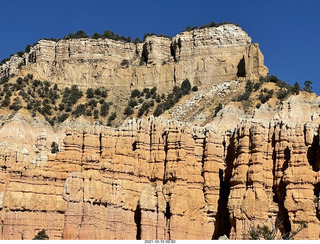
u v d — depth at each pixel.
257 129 100.56
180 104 180.00
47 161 105.44
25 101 180.62
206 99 176.75
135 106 187.00
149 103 183.25
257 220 95.25
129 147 106.00
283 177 97.31
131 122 108.50
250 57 181.38
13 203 99.81
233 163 101.69
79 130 107.31
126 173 102.38
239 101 166.25
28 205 100.75
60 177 104.19
